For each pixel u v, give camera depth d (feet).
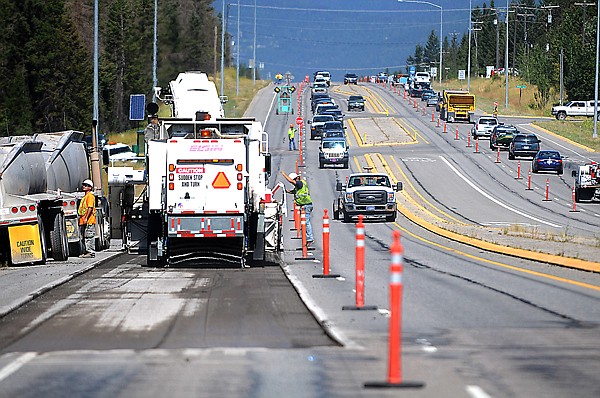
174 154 215.51
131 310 141.38
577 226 365.40
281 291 167.63
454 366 95.76
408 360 98.94
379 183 401.90
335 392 84.17
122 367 96.89
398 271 85.25
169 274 204.23
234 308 143.23
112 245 305.73
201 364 97.86
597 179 474.90
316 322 127.95
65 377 92.53
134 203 275.59
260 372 93.40
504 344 108.78
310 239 281.33
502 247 257.55
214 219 215.10
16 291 165.68
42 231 228.02
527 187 545.44
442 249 266.36
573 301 147.64
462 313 134.72
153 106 248.52
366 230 349.82
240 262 219.82
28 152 236.43
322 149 624.18
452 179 572.92
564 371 93.35
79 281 188.34
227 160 215.92
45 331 122.21
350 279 183.62
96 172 294.25
